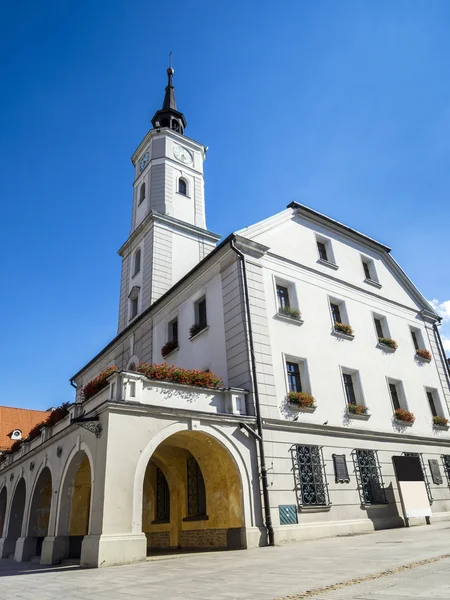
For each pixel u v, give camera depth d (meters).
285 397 15.34
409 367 21.38
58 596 6.09
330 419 16.39
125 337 24.73
